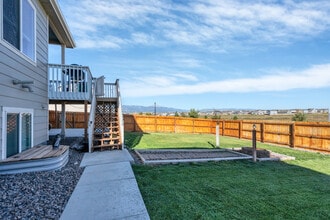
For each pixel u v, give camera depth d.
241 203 3.70
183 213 3.29
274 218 3.21
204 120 18.38
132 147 9.57
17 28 5.63
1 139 4.88
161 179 4.90
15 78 5.48
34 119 6.84
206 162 6.81
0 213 3.13
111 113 9.88
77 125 16.61
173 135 15.84
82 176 4.89
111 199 3.67
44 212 3.20
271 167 6.33
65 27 8.99
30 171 5.05
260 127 12.93
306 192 4.27
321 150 9.42
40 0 7.12
